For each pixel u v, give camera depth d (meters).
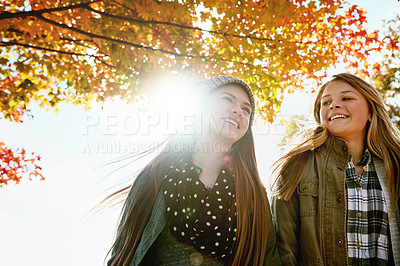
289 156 2.27
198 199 1.90
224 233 1.87
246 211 2.01
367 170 2.09
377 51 3.86
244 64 3.81
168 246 1.88
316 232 2.03
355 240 1.97
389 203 1.96
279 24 3.61
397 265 1.84
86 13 3.29
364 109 2.18
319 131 2.34
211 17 3.60
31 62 3.69
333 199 2.06
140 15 3.39
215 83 2.10
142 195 2.00
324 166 2.16
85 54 3.71
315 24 3.73
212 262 1.89
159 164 2.10
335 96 2.23
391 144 2.12
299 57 3.80
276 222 2.16
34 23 3.23
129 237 1.91
